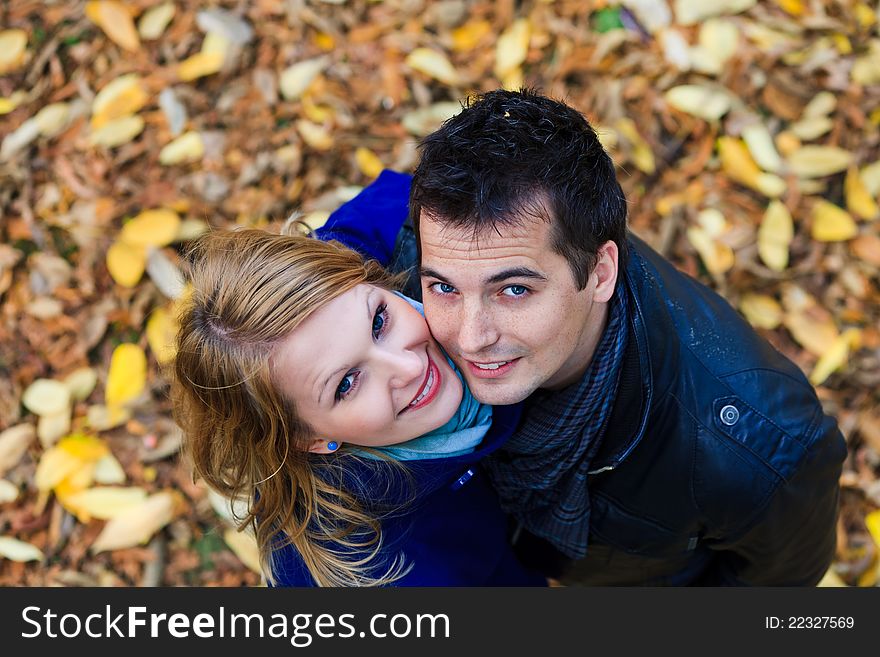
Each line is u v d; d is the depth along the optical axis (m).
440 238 1.18
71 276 2.51
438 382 1.38
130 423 2.39
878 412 2.30
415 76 2.66
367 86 2.66
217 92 2.68
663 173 2.54
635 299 1.34
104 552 2.28
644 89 2.59
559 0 2.70
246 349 1.35
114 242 2.52
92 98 2.69
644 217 2.51
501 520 1.70
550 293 1.20
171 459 2.36
